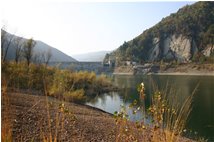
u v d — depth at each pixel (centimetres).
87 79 4284
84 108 1770
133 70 13788
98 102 2888
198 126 1853
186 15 17550
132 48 18025
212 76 9819
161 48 17875
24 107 995
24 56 3111
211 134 1595
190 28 16900
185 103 353
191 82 6350
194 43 16338
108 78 5181
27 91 1670
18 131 697
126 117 311
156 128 307
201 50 15362
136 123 322
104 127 1088
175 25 17862
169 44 17612
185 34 16812
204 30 16188
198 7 17662
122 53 18112
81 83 3853
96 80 4550
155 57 17538
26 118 814
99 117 1437
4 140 247
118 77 10375
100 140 868
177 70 12294
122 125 318
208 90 4431
